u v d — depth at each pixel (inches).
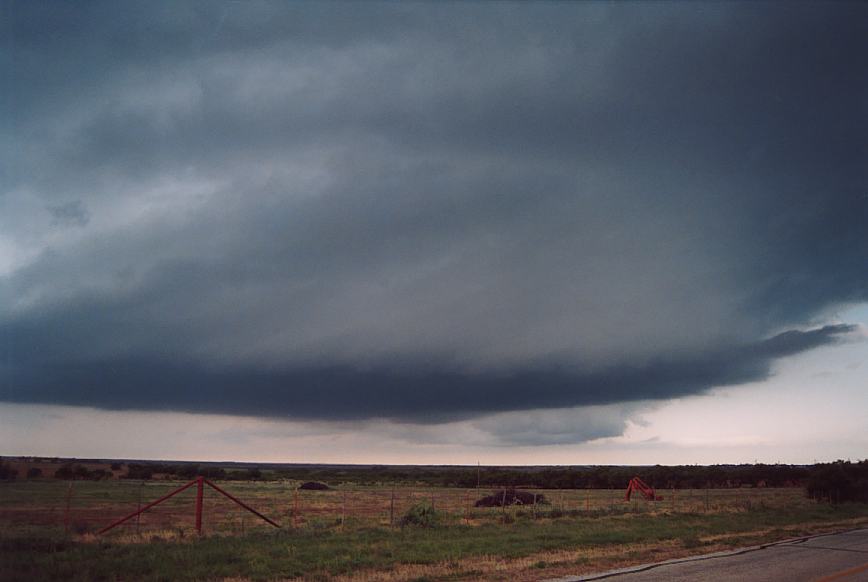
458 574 661.9
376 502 2225.6
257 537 935.0
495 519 1365.7
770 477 4963.1
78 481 3558.1
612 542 970.7
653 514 1562.5
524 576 651.5
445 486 4699.8
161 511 1651.1
